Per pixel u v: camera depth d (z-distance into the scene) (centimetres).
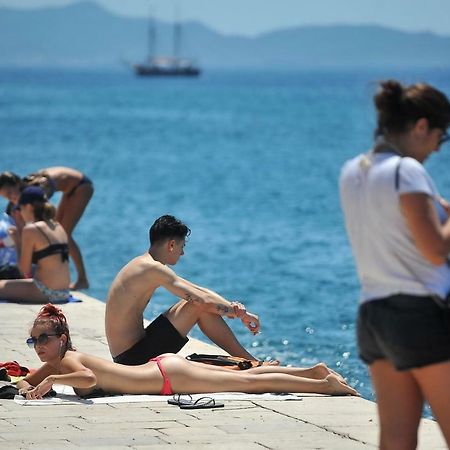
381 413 1341
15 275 3512
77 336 2839
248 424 1872
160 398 2053
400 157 1291
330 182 8781
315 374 2134
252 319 2284
